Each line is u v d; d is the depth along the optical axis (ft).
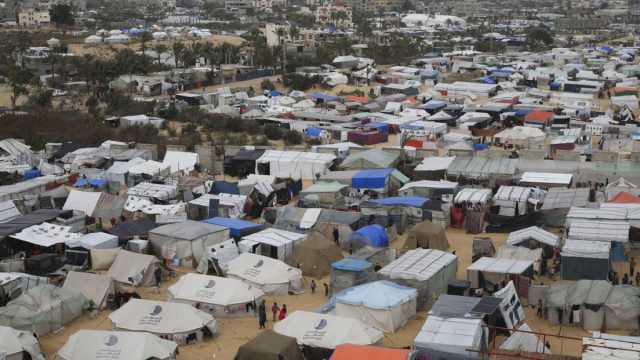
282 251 165.27
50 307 131.85
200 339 125.90
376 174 222.48
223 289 139.33
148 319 126.41
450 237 188.14
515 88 490.08
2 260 158.40
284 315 134.21
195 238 165.27
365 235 170.19
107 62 481.46
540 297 138.92
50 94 398.01
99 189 231.71
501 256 158.92
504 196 200.64
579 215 175.52
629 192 203.72
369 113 373.20
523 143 304.71
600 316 129.08
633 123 347.77
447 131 338.75
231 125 344.69
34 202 204.13
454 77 552.82
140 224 179.11
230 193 213.87
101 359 111.55
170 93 453.58
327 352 114.73
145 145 278.87
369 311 129.80
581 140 301.84
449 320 116.98
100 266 158.40
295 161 246.88
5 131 315.17
